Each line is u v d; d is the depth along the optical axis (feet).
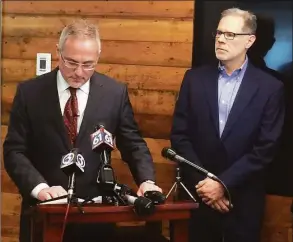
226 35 7.98
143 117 9.61
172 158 6.75
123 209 5.27
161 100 9.53
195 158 7.95
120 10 9.59
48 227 5.12
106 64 9.68
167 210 5.43
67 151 6.50
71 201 5.26
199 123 8.06
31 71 9.99
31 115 6.64
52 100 6.63
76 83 6.36
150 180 6.43
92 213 5.19
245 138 7.88
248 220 8.01
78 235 6.11
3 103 10.02
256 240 8.09
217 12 9.25
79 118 6.61
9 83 10.05
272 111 7.92
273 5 9.07
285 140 9.04
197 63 9.36
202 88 8.13
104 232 6.28
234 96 8.05
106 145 5.70
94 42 6.24
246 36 7.99
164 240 6.15
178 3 9.37
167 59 9.46
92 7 9.71
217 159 7.93
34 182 6.14
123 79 9.64
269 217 9.20
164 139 9.54
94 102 6.68
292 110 9.00
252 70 8.16
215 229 8.06
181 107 8.30
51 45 9.90
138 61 9.57
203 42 9.32
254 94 7.93
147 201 5.23
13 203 10.11
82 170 5.52
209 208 8.01
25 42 9.98
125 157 7.02
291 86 9.04
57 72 6.77
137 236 6.30
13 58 10.05
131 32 9.57
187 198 7.86
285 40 9.05
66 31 6.25
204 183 7.63
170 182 9.52
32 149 6.76
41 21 9.92
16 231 10.15
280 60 9.09
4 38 10.05
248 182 8.01
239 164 7.76
